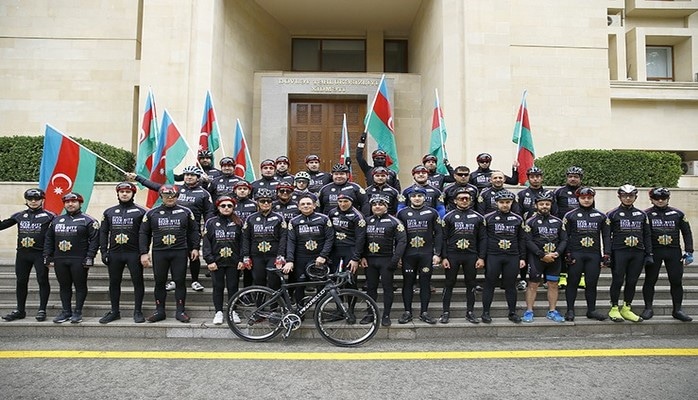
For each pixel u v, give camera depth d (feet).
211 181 28.12
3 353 18.75
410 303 22.17
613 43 65.05
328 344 20.24
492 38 42.75
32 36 50.06
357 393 14.90
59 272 21.67
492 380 16.10
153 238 21.95
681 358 18.56
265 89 48.19
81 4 50.49
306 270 21.35
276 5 51.80
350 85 49.03
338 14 53.98
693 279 26.96
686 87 53.01
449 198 26.96
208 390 15.05
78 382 15.69
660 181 35.47
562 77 48.03
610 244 22.66
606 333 21.93
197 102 41.78
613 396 14.75
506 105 42.32
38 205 22.43
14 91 49.62
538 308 23.84
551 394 14.90
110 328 21.22
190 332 21.24
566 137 47.52
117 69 49.93
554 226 22.57
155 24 42.16
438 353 19.06
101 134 49.44
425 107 49.42
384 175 25.30
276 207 24.13
